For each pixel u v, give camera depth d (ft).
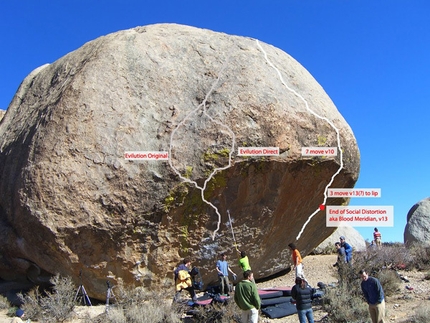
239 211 29.86
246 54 32.78
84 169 27.86
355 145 33.32
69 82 31.07
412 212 62.59
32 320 26.53
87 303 29.71
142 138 28.84
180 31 34.50
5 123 36.14
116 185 27.81
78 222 27.32
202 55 32.45
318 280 36.96
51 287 30.99
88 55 33.65
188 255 29.68
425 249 44.21
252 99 29.71
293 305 27.48
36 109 33.22
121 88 30.19
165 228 28.71
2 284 33.99
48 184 27.53
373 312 22.75
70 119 28.81
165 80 30.89
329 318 25.16
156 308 25.21
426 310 24.23
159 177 28.04
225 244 30.40
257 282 36.58
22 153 29.96
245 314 21.68
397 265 40.65
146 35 33.24
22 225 28.17
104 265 28.25
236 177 28.76
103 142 28.45
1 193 30.66
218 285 29.73
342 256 32.73
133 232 28.12
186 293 30.37
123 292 27.12
